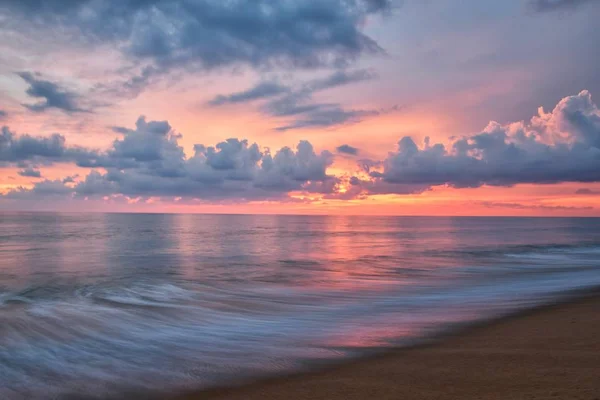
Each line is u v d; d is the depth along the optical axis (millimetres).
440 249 48031
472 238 71250
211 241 64438
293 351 11117
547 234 83250
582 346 10102
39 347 11555
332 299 18844
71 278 25656
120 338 12531
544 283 22750
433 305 17266
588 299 17344
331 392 8055
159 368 9930
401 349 10969
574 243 55312
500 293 19797
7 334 12633
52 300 18109
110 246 53094
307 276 26594
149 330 13461
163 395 8430
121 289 21109
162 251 46500
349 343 11758
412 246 53688
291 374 9352
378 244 58312
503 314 15078
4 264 33594
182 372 9656
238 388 8641
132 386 8859
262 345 11734
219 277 26125
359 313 15945
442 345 11141
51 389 8758
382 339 12086
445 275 26766
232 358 10609
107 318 14844
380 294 20109
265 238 73812
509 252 42906
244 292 20578
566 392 6977
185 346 11711
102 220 187625
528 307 16188
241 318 15211
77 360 10539
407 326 13641
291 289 21500
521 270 29094
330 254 42812
